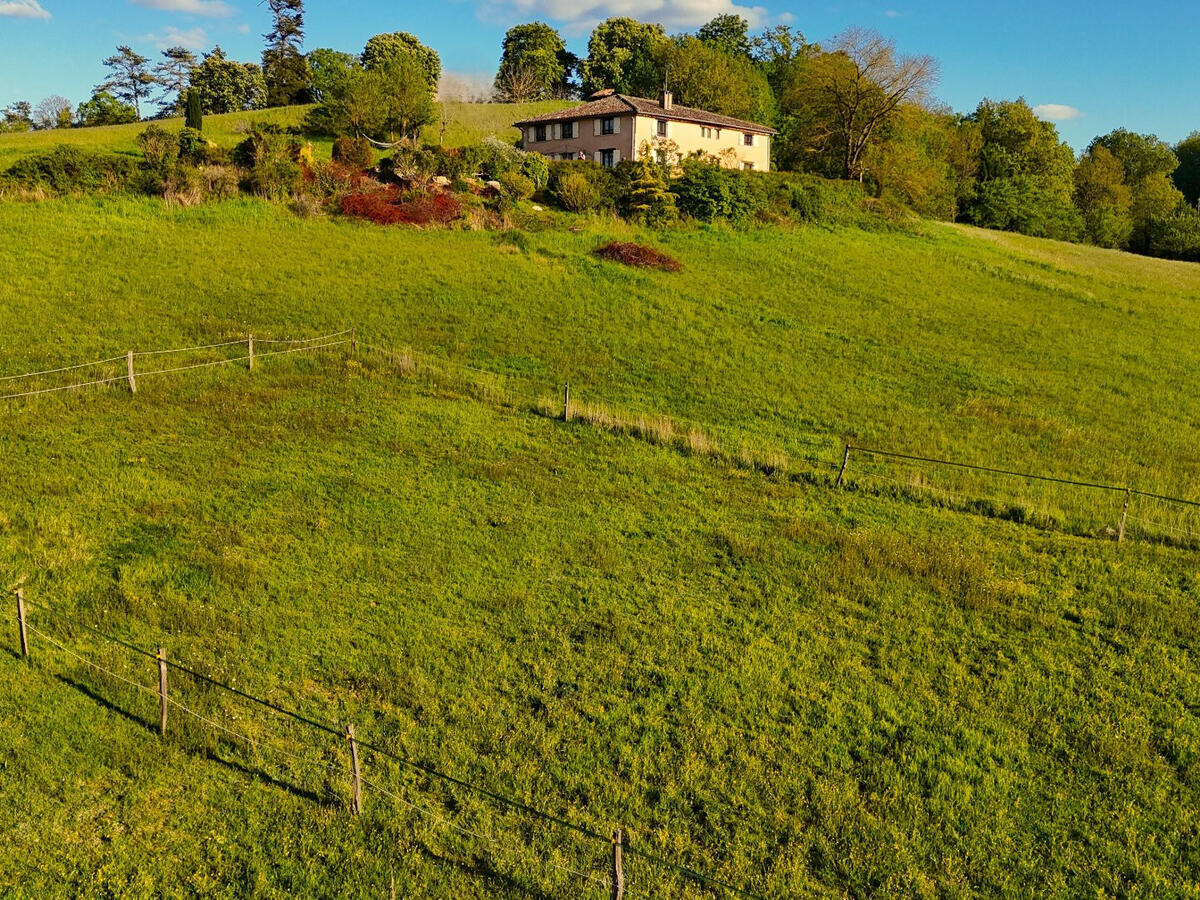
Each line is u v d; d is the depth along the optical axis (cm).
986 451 2866
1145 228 10956
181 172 4722
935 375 3681
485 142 5778
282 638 1552
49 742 1255
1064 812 1245
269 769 1252
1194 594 1925
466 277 4228
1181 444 3050
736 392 3275
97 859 1080
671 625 1684
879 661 1608
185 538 1881
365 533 1970
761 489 2433
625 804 1223
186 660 1469
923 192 7675
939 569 1972
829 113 8075
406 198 5100
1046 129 10856
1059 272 6094
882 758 1341
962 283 5344
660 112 7000
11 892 1020
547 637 1617
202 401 2669
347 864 1097
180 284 3666
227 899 1038
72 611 1579
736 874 1116
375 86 6712
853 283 5006
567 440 2673
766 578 1900
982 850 1172
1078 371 3884
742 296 4534
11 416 2414
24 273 3531
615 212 5569
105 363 2823
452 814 1195
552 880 1095
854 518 2277
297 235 4469
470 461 2442
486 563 1878
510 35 12794
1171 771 1345
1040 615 1802
